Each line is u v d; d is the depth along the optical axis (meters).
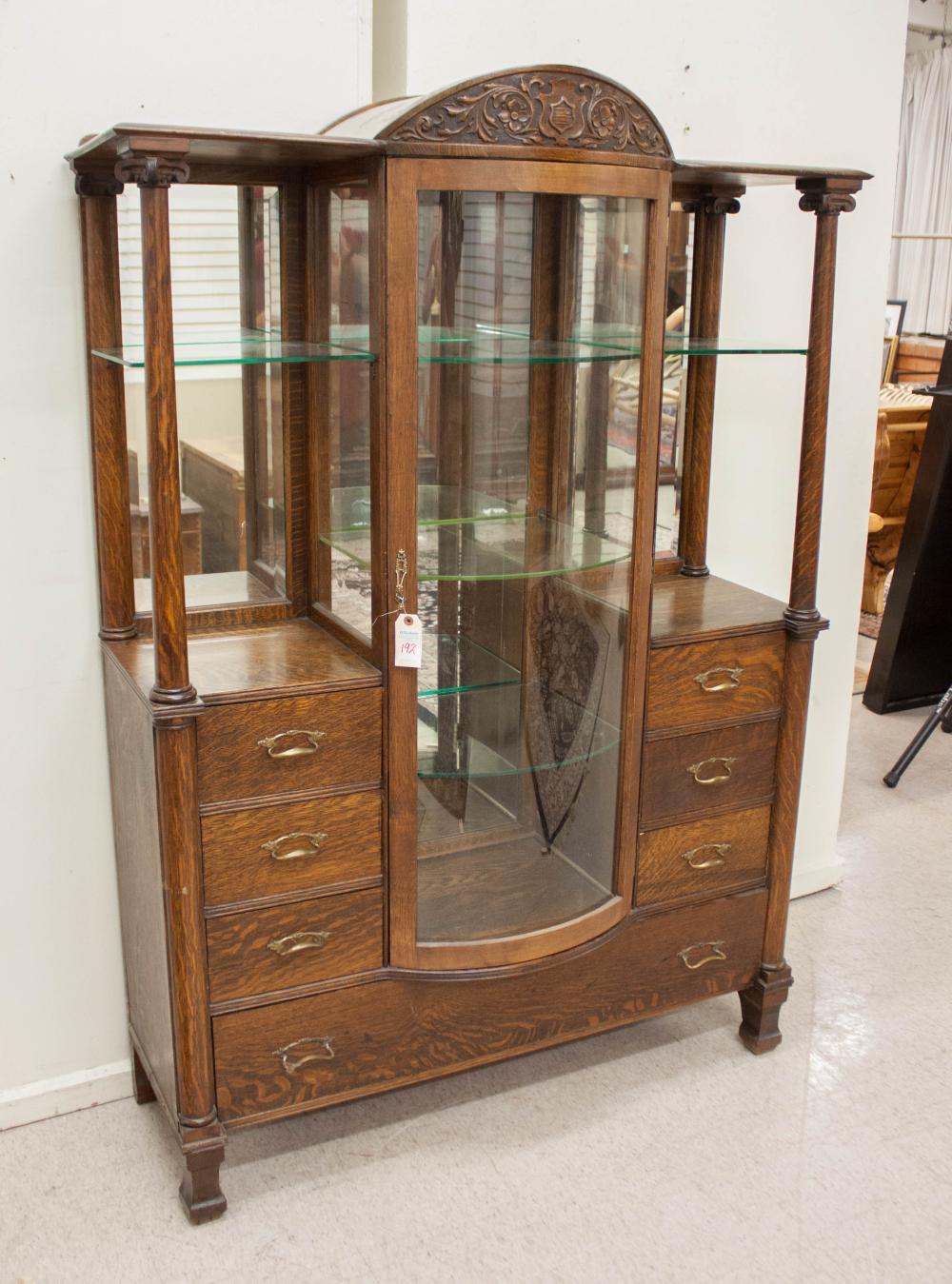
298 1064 1.90
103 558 1.93
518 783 1.97
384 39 2.08
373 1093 1.99
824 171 1.91
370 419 1.76
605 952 2.13
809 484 2.07
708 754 2.13
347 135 1.71
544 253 1.78
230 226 1.89
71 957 2.12
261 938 1.83
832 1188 1.99
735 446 2.52
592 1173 2.02
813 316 2.01
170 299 1.55
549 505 1.89
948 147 8.35
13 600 1.93
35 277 1.83
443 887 1.95
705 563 2.50
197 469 1.95
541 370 1.83
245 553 2.03
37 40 1.75
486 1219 1.92
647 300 1.83
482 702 1.91
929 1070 2.29
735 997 2.53
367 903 1.90
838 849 3.11
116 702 1.93
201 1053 1.82
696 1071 2.28
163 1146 2.07
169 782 1.68
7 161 1.77
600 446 1.89
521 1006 2.07
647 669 2.02
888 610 3.90
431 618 1.86
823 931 2.74
